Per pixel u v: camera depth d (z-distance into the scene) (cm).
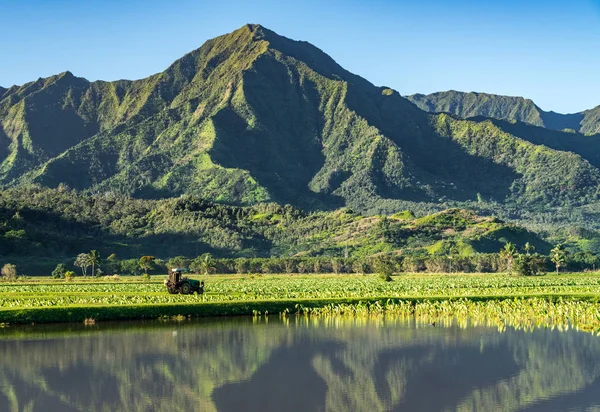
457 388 5750
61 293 13138
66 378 6119
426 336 8088
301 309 10456
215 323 9225
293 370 6384
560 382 5928
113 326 8950
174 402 5391
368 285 15862
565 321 9344
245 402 5378
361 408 5216
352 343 7625
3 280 19875
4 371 6378
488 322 9256
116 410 5203
